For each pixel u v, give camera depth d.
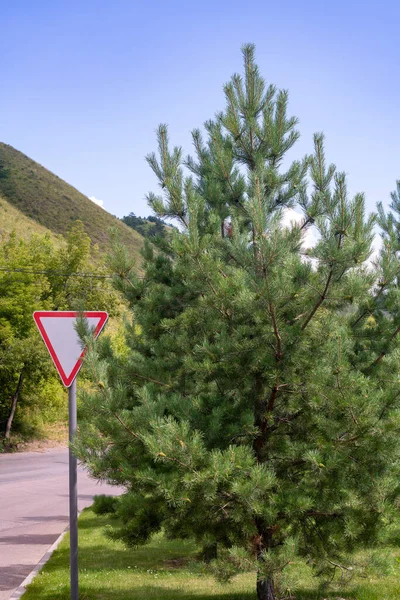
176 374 7.30
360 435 6.11
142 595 8.29
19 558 10.94
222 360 6.59
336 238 6.38
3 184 147.38
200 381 7.09
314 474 6.31
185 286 7.62
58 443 37.03
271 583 7.00
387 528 6.34
